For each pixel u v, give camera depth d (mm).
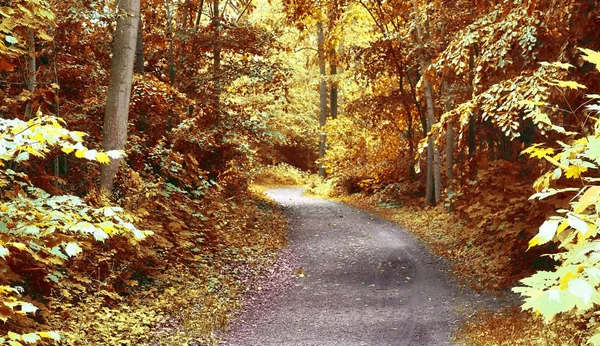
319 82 29406
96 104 10328
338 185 26453
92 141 10188
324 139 32000
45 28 8008
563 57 6270
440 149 18734
